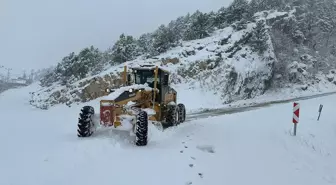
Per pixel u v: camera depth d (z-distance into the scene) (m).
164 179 6.01
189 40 44.69
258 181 6.88
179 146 8.90
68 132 10.10
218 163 7.64
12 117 18.55
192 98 29.06
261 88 36.25
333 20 53.69
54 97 34.06
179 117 14.13
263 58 37.75
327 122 14.89
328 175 8.45
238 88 33.44
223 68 33.72
